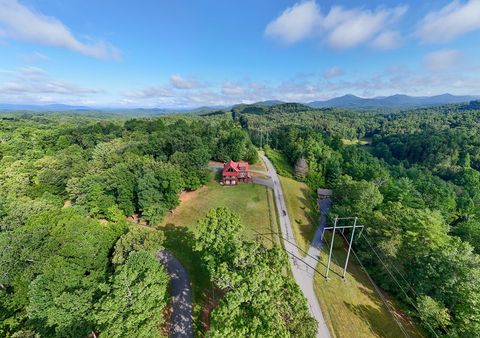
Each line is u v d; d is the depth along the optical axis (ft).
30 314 93.04
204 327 107.24
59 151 320.70
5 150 317.83
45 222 130.62
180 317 111.24
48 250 108.68
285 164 338.54
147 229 128.77
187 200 220.43
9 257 106.52
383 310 125.70
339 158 347.97
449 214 234.99
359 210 183.93
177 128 388.16
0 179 226.17
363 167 309.01
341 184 238.48
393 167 380.78
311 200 246.47
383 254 142.82
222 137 342.23
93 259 111.75
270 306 77.77
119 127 444.55
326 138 454.81
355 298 130.00
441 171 370.73
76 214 144.15
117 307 79.30
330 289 132.98
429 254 127.44
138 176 195.42
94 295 99.04
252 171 290.76
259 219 193.67
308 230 192.54
